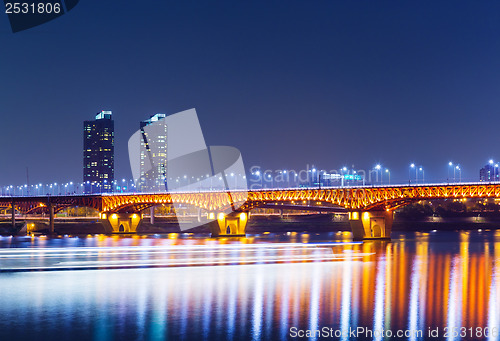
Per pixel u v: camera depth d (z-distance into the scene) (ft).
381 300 316.81
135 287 353.10
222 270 421.59
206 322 272.10
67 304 308.40
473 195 628.28
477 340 249.55
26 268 433.07
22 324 270.67
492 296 328.08
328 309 295.89
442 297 325.21
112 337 251.19
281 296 326.03
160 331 258.98
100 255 530.68
